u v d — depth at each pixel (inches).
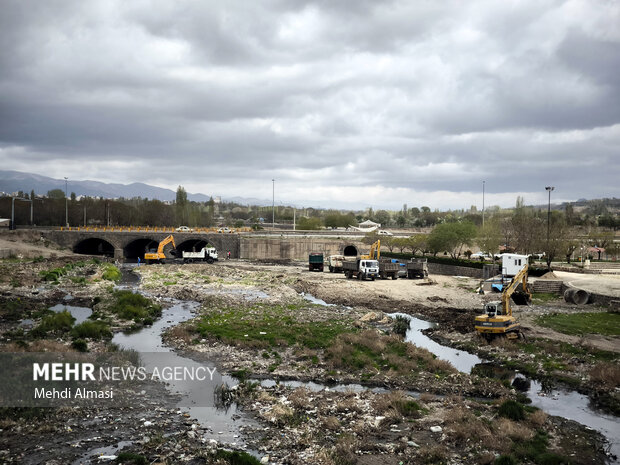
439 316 1918.1
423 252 4704.7
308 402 950.4
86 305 2020.2
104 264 3946.9
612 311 1947.6
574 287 2292.1
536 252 3521.2
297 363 1226.0
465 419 871.7
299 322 1678.2
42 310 1839.3
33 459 693.3
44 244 4709.6
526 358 1318.9
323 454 721.6
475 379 1121.4
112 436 781.3
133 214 7475.4
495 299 2368.4
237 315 1800.0
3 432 778.8
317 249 5167.3
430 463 713.6
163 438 772.0
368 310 2076.8
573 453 763.4
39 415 839.1
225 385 1035.9
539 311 1989.4
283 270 3905.0
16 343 1219.9
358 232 5748.0
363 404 949.2
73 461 688.4
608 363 1232.2
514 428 832.3
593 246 4845.0
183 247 5989.2
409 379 1121.4
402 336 1594.5
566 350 1371.8
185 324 1641.2
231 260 4906.5
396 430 837.8
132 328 1605.6
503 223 4291.3
